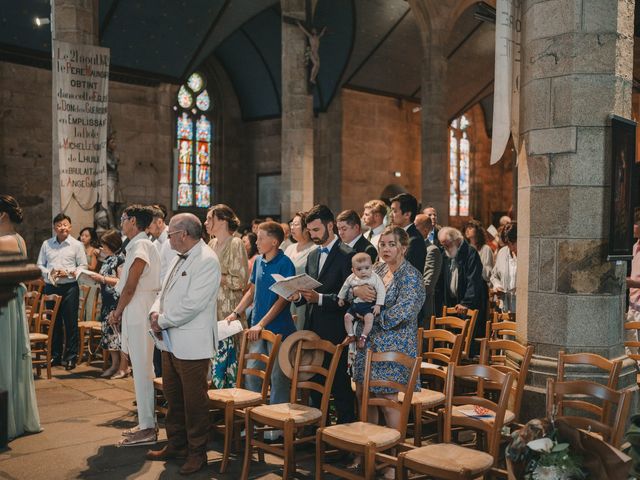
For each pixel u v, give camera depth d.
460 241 7.55
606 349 5.29
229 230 6.38
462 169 29.75
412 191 25.47
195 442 4.85
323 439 4.16
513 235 8.17
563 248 5.34
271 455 5.28
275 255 5.62
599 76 5.25
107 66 11.30
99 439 5.64
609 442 3.53
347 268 5.26
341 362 5.25
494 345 4.86
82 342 9.14
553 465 3.02
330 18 20.22
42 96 16.84
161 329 4.85
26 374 5.78
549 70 5.39
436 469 3.56
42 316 8.38
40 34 16.09
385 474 4.52
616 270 5.41
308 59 16.03
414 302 4.59
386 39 21.47
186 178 23.28
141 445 5.46
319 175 23.05
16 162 16.48
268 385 5.10
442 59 19.73
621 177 5.37
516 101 5.92
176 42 18.14
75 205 11.07
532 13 5.52
